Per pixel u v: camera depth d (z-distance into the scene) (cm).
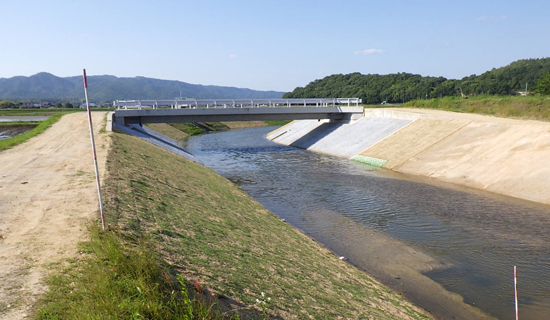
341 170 4306
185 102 6500
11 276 887
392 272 1645
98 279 840
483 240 2022
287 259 1466
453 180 3494
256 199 2973
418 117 5606
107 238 1112
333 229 2231
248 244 1525
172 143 6312
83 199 1612
